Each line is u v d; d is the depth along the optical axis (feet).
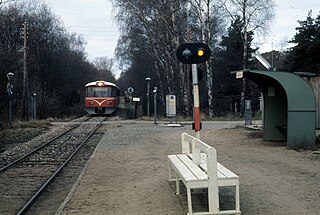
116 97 175.32
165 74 153.28
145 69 187.93
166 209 26.09
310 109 49.44
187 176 24.36
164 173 38.70
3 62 135.44
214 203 23.54
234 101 171.22
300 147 49.26
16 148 66.85
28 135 86.07
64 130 100.22
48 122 121.70
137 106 155.74
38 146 69.10
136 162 46.65
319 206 25.52
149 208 26.53
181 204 27.17
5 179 40.65
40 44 180.14
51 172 44.55
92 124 118.01
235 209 24.40
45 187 36.01
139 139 72.84
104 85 164.04
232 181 23.63
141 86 194.49
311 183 31.76
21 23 171.94
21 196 33.71
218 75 184.75
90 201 29.22
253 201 26.94
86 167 44.19
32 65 173.58
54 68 191.01
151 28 135.54
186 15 128.77
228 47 179.83
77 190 32.89
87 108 164.04
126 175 38.96
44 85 179.52
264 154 46.98
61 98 194.59
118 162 47.29
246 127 83.51
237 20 136.36
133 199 29.25
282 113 58.65
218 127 95.91
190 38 123.34
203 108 156.56
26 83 134.72
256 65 174.29
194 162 28.68
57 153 59.57
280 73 49.57
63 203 28.76
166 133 83.66
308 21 108.37
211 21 127.54
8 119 119.55
